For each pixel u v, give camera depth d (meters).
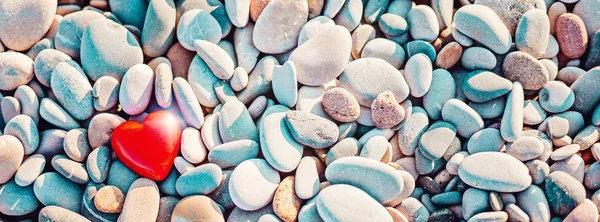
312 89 0.53
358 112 0.52
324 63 0.53
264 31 0.54
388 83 0.52
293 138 0.52
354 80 0.53
